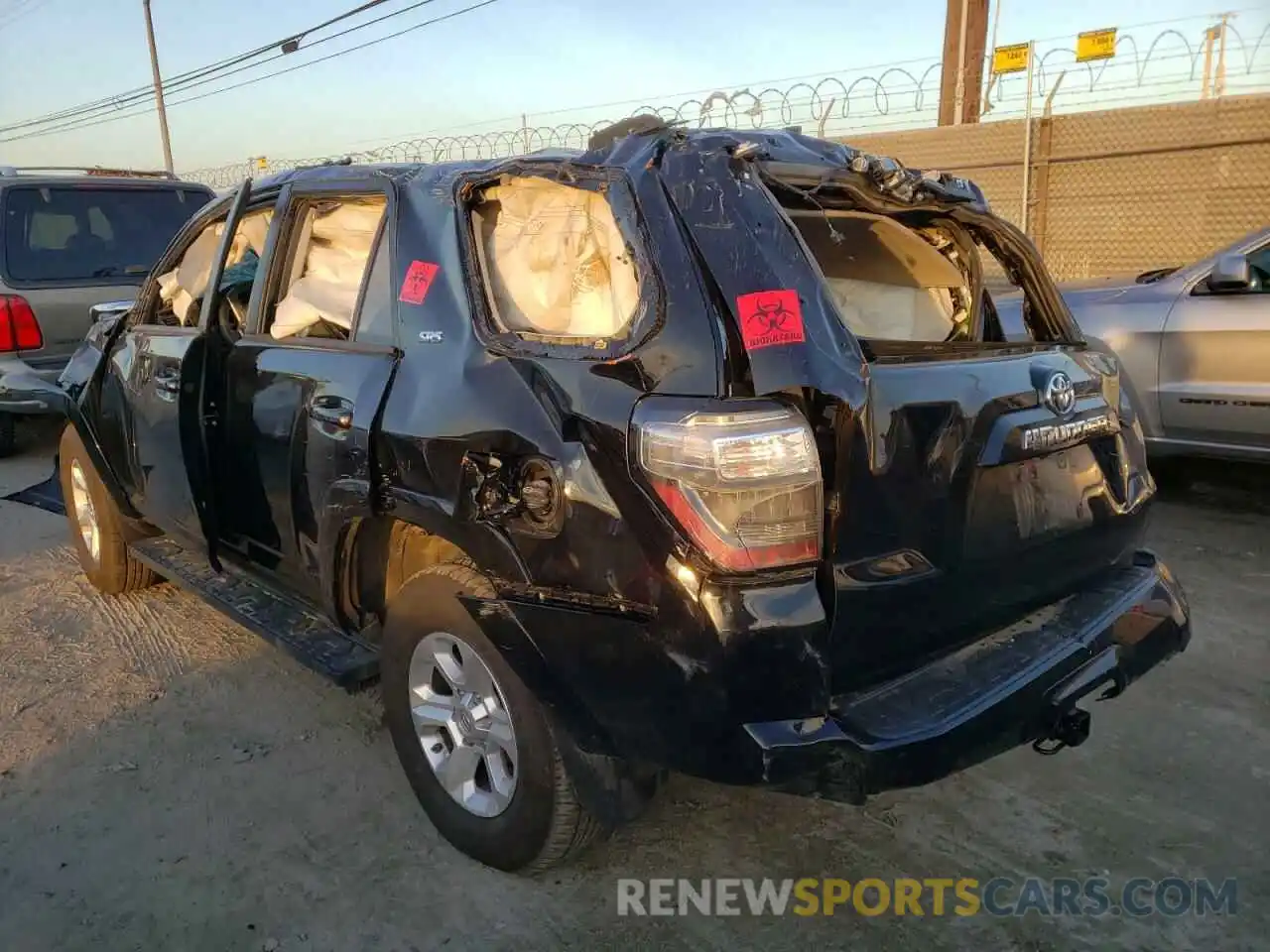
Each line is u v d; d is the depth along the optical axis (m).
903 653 2.50
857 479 2.32
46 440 9.11
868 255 3.41
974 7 13.98
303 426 3.25
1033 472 2.78
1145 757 3.46
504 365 2.60
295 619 3.62
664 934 2.67
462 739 2.88
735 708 2.21
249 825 3.18
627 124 2.76
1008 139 13.77
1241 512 6.10
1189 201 12.37
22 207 7.52
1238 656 4.17
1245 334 5.73
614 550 2.32
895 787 2.24
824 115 11.68
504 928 2.71
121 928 2.72
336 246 3.59
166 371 3.97
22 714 3.92
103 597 5.16
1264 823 3.09
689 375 2.27
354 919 2.75
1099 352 3.29
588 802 2.56
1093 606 2.88
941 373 2.54
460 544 2.67
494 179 2.88
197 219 4.34
